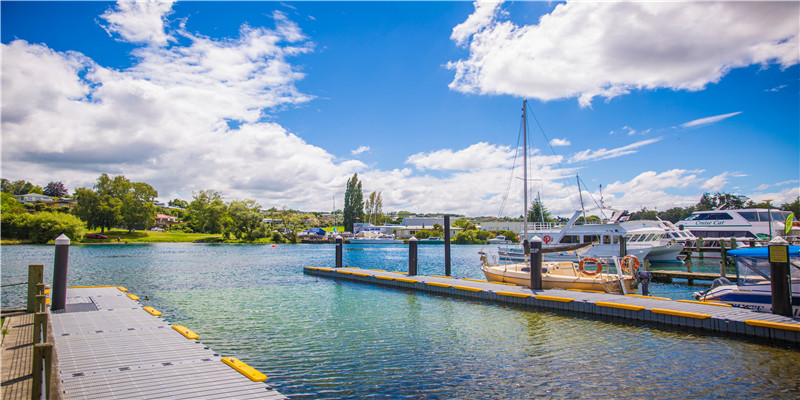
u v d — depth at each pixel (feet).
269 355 39.88
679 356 38.96
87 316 46.26
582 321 52.85
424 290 77.56
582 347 42.04
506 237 349.41
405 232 433.07
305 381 33.37
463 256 217.56
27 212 294.46
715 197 348.59
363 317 56.18
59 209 359.46
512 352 40.60
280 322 53.42
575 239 124.77
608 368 36.01
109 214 344.49
